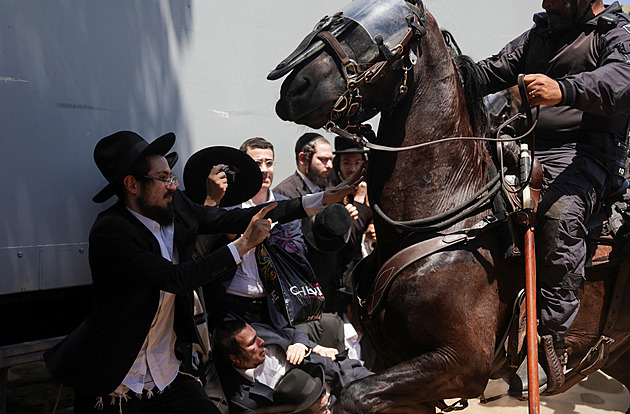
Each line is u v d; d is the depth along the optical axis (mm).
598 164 2490
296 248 2832
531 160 2301
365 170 2514
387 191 2330
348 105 2213
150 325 2135
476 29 4016
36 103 2477
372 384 2127
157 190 2164
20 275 2447
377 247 2432
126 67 2717
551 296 2414
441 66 2334
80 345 2104
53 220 2533
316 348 3062
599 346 2621
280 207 2549
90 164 2629
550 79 2217
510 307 2330
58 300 3053
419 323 2180
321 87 2199
